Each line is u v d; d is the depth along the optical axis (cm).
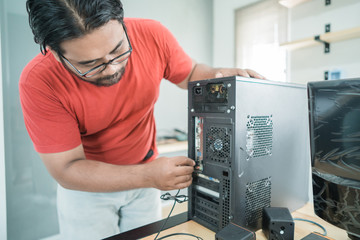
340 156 46
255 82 54
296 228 58
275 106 60
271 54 221
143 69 78
